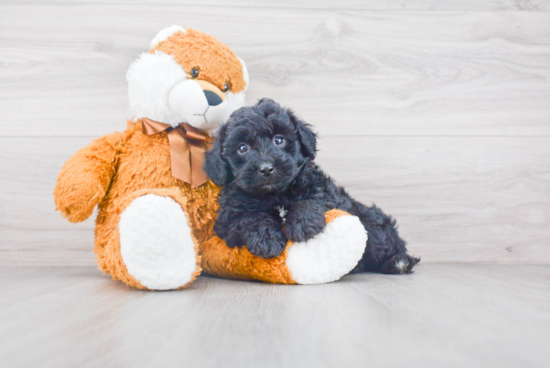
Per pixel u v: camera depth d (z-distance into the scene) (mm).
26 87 2127
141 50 2172
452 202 2215
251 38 2199
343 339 829
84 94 2146
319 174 1682
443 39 2246
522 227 2217
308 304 1142
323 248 1445
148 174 1587
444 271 1855
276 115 1528
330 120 2213
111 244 1415
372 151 2213
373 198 2205
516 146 2240
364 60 2229
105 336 857
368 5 2236
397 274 1747
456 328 907
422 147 2225
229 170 1543
